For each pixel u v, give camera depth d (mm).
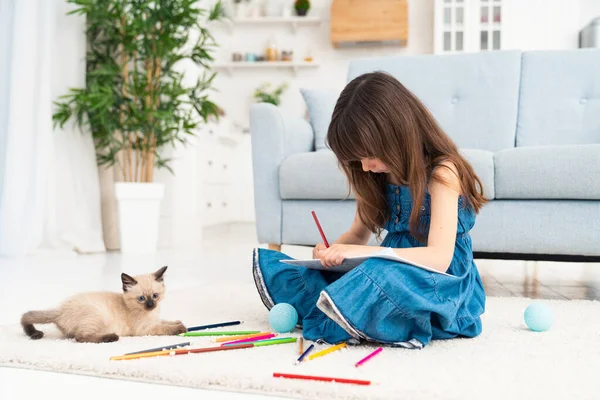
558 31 5430
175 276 2627
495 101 2855
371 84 1286
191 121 4430
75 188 3828
